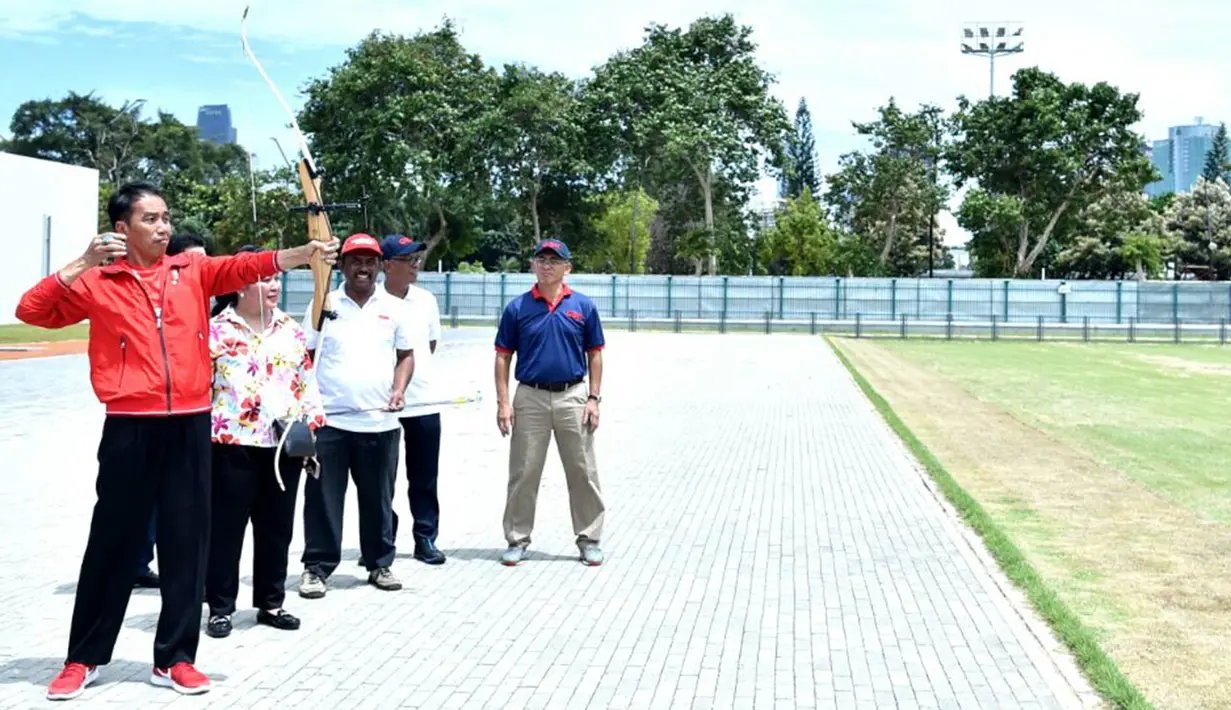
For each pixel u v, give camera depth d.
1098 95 79.12
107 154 102.50
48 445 14.05
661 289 63.66
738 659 6.16
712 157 74.12
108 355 5.41
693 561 8.56
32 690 5.52
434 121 72.12
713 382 25.75
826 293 62.94
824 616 7.05
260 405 6.35
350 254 7.46
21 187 44.16
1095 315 61.53
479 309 63.94
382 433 7.50
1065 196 80.75
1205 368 33.47
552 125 76.00
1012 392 25.17
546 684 5.72
